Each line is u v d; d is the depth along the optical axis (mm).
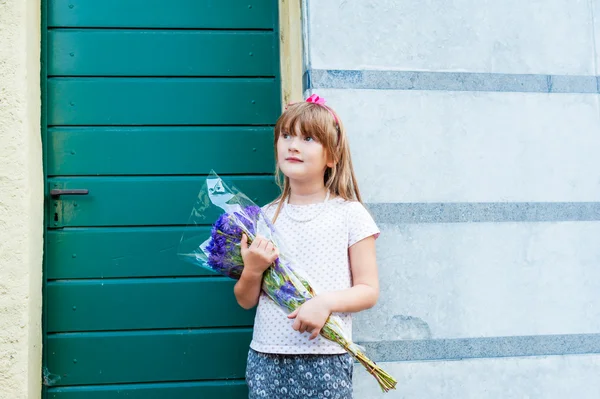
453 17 3248
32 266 2914
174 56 3391
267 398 2520
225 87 3400
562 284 3207
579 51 3334
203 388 3266
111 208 3293
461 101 3215
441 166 3170
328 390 2482
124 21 3381
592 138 3305
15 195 2822
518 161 3234
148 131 3348
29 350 2836
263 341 2562
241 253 2561
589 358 3182
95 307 3240
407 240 3119
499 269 3168
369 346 3049
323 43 3123
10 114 2844
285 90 3379
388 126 3145
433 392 3070
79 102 3320
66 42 3342
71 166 3285
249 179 3379
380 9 3188
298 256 2605
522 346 3154
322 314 2451
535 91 3281
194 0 3404
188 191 3344
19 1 2895
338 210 2670
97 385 3213
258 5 3434
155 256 3301
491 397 3107
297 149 2631
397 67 3174
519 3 3312
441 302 3115
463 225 3164
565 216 3246
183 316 3289
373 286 2594
